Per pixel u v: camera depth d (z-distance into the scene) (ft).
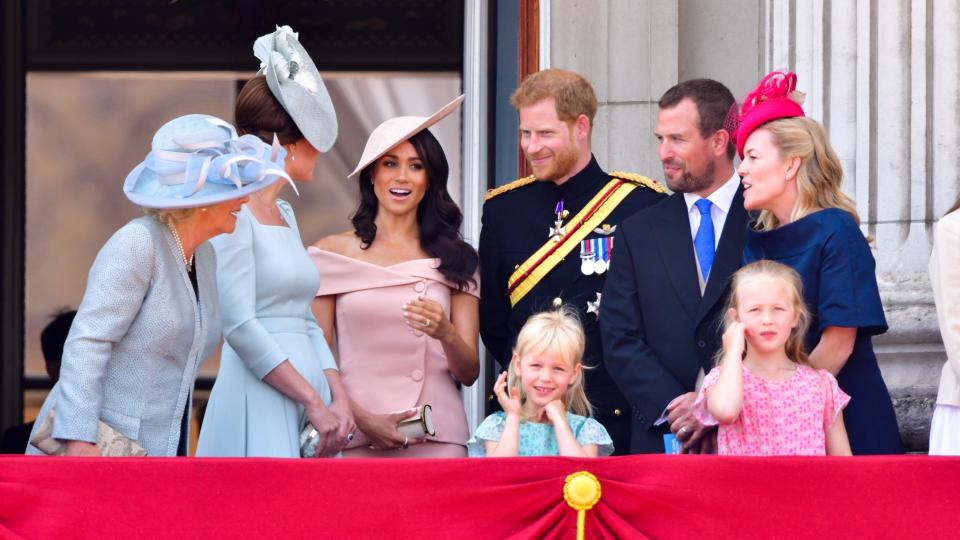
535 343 58.95
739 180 65.92
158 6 111.45
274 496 50.08
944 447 60.54
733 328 56.85
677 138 65.36
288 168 63.16
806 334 59.52
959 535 50.08
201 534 49.88
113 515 49.83
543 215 70.38
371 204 69.31
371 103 104.12
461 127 95.76
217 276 60.44
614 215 69.87
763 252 61.00
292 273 62.23
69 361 52.90
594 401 67.31
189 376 55.72
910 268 74.79
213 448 61.77
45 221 111.86
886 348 74.08
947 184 75.46
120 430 53.98
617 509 50.62
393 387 67.26
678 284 64.08
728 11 82.64
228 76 111.24
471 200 87.35
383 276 67.72
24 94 111.75
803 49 77.46
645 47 82.48
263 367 60.44
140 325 54.24
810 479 50.42
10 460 49.85
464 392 84.02
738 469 50.49
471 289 69.15
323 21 105.40
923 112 75.72
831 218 59.62
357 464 50.37
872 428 58.95
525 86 69.56
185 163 54.70
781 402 57.06
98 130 111.96
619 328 64.13
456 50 104.47
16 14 111.45
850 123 76.23
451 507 50.34
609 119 82.58
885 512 50.24
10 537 49.39
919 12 75.82
